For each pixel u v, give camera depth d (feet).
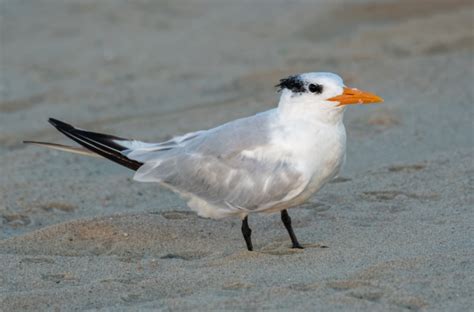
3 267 32.91
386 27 74.54
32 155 50.42
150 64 71.00
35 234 36.70
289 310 27.22
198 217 38.88
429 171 42.63
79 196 42.91
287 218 34.73
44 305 29.14
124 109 60.39
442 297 27.68
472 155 44.14
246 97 61.21
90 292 30.01
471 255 30.99
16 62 72.74
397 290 28.27
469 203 37.88
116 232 36.91
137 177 35.40
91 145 36.42
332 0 85.05
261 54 71.41
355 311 26.96
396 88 59.06
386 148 47.88
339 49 70.64
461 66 62.59
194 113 58.13
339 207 39.17
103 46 76.48
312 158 33.14
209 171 34.47
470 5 77.77
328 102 32.89
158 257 34.65
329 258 32.42
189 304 28.19
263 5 86.99
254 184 33.60
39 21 83.71
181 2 89.25
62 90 65.36
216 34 78.38
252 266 32.07
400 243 33.45
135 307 28.37
